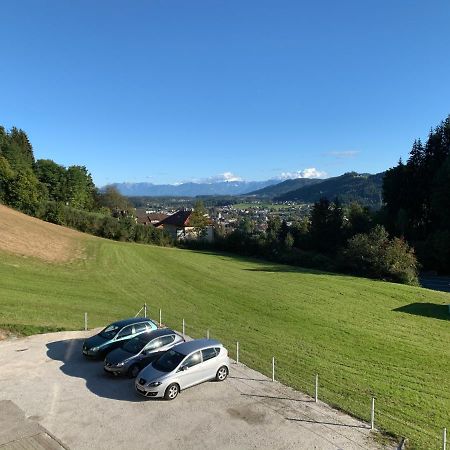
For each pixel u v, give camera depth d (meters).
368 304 38.97
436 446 14.30
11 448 13.35
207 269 54.53
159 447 13.52
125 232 82.69
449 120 86.12
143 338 19.98
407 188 84.38
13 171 89.00
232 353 22.69
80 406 16.08
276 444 13.65
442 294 44.59
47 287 35.72
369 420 15.59
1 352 21.36
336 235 82.56
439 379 21.84
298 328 29.94
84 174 117.81
